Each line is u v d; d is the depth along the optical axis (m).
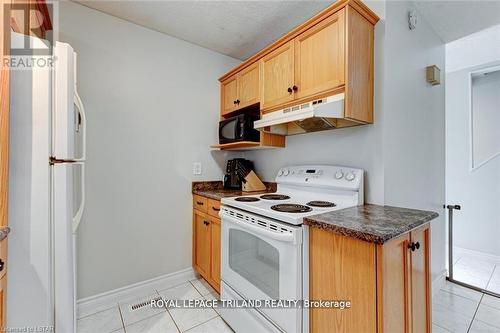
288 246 1.16
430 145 1.93
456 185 2.91
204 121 2.39
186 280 2.23
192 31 2.08
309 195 1.72
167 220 2.14
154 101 2.07
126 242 1.92
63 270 1.09
